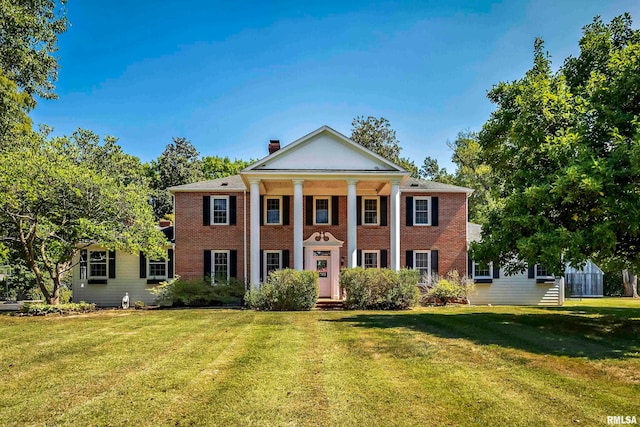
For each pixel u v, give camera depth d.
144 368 9.11
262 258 24.98
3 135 24.31
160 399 7.26
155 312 18.39
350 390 7.61
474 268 25.50
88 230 19.23
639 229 11.31
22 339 12.33
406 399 7.16
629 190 11.48
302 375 8.52
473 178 45.44
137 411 6.76
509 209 13.93
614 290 37.84
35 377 8.57
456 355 9.99
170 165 50.22
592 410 6.60
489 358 9.68
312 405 6.94
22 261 26.11
